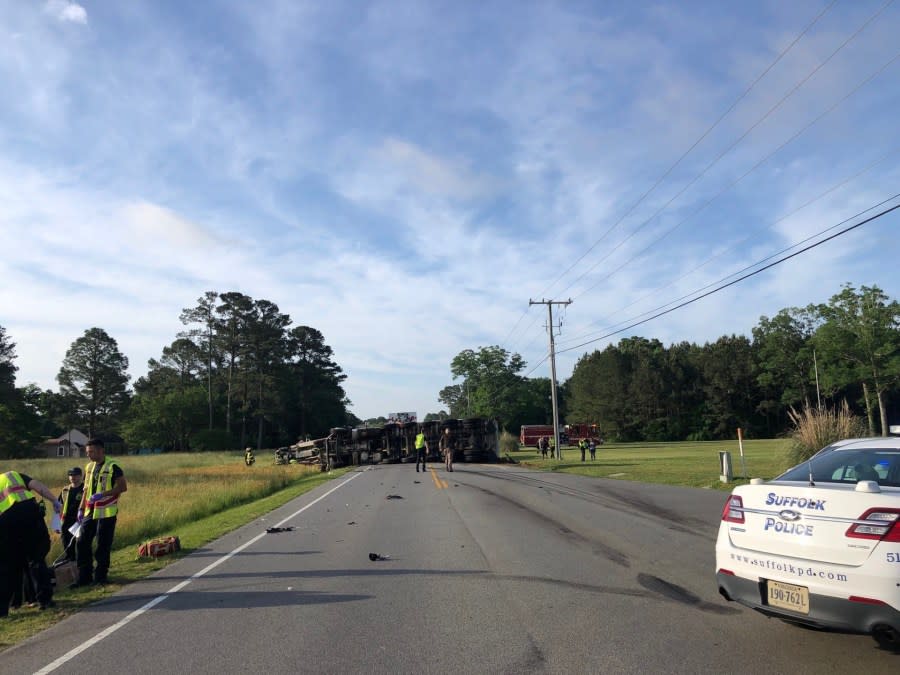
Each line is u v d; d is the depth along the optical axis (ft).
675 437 339.16
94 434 341.21
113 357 345.10
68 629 21.45
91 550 28.76
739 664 16.35
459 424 134.31
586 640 18.42
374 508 52.42
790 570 16.72
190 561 32.73
